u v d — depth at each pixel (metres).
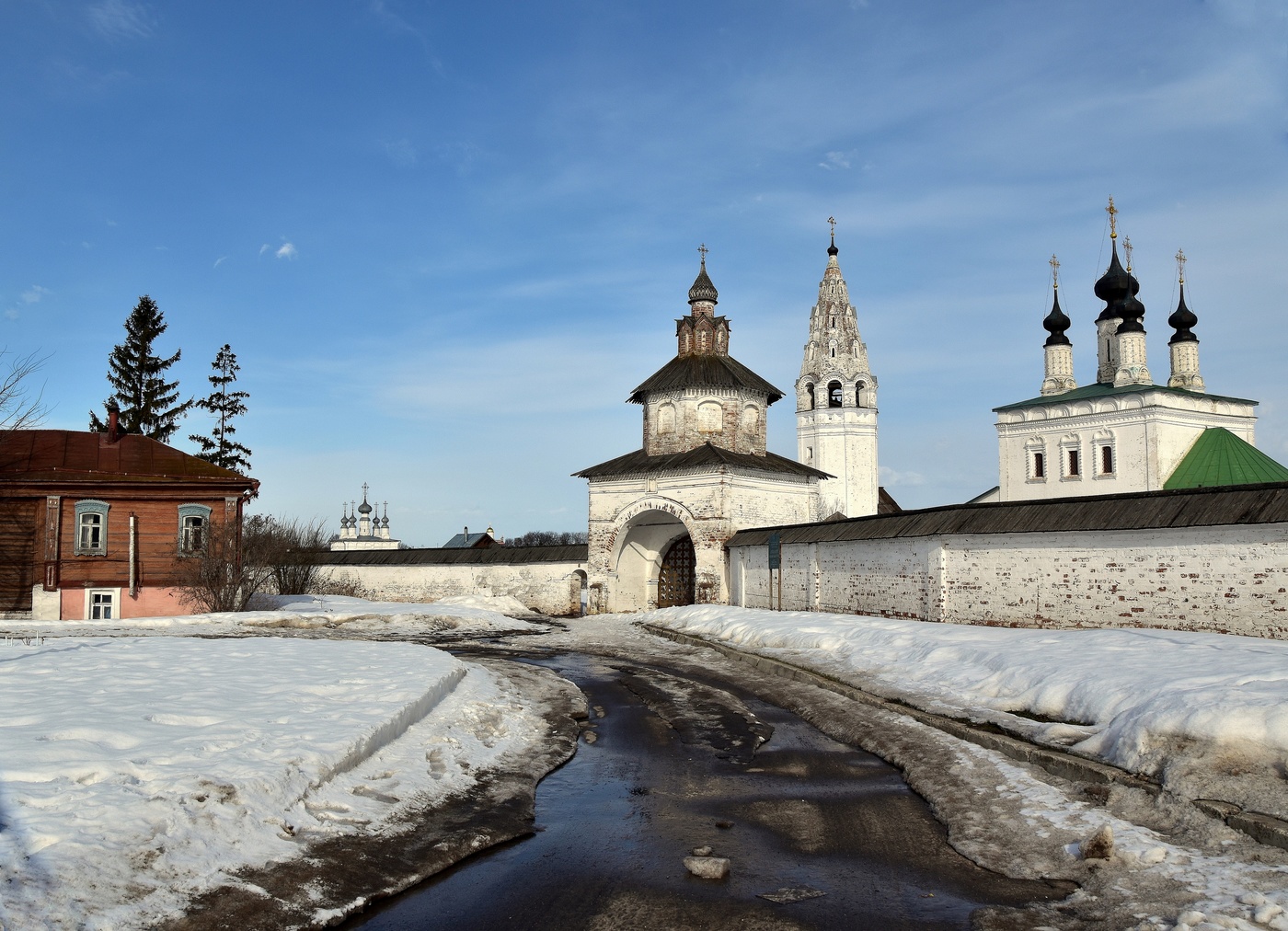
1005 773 9.48
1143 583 18.05
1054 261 58.25
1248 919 5.77
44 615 27.62
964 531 21.94
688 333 45.19
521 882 7.00
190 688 11.41
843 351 62.50
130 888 5.65
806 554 29.77
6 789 6.55
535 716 13.33
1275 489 16.08
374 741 9.49
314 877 6.57
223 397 58.75
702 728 13.00
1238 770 7.98
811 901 6.62
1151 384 51.47
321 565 45.88
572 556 42.19
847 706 13.84
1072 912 6.33
